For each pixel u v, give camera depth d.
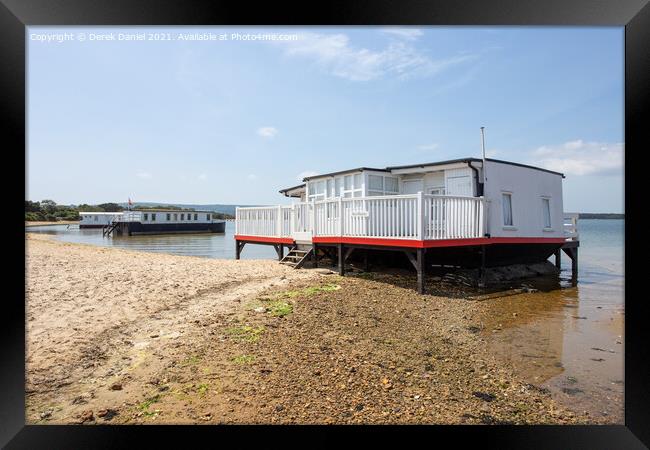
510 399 5.29
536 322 9.12
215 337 6.57
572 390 5.67
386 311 8.74
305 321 7.56
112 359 5.75
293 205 14.41
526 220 14.83
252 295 9.39
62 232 63.47
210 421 4.31
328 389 5.09
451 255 13.03
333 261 14.42
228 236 57.47
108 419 4.32
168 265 14.68
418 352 6.62
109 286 10.23
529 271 16.11
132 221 53.88
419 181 14.52
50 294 9.20
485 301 10.63
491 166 13.22
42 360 5.64
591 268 21.70
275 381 5.20
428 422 4.53
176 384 5.06
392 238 10.81
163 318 7.62
